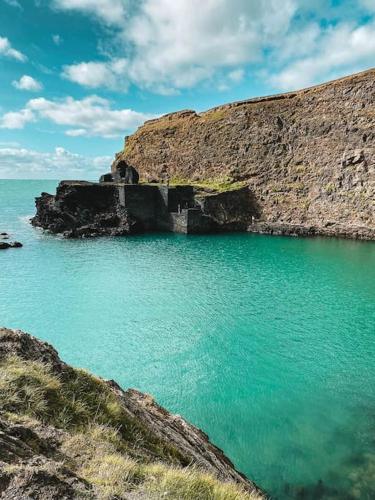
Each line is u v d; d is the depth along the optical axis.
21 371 7.64
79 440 6.59
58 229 64.94
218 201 74.19
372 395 18.58
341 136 71.06
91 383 9.05
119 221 68.62
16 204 129.62
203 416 16.84
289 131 79.69
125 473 5.88
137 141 112.25
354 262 46.34
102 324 26.86
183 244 58.28
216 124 93.25
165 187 70.56
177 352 22.89
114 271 41.47
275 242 60.41
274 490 12.46
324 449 14.56
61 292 33.75
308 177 74.12
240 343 24.20
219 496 6.53
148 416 10.15
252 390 18.97
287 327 26.75
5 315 28.20
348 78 74.81
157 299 32.41
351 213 66.06
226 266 44.34
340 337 25.22
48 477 4.62
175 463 8.07
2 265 42.97
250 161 83.44
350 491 12.37
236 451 14.53
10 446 5.29
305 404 17.75
